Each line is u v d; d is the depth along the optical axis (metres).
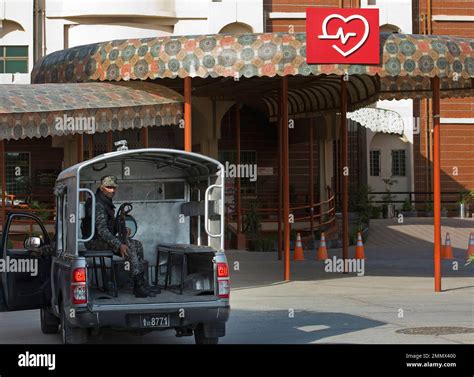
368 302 16.92
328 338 12.40
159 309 10.73
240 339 12.38
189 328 11.52
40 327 14.30
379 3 37.88
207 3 34.84
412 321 14.19
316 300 17.30
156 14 34.12
